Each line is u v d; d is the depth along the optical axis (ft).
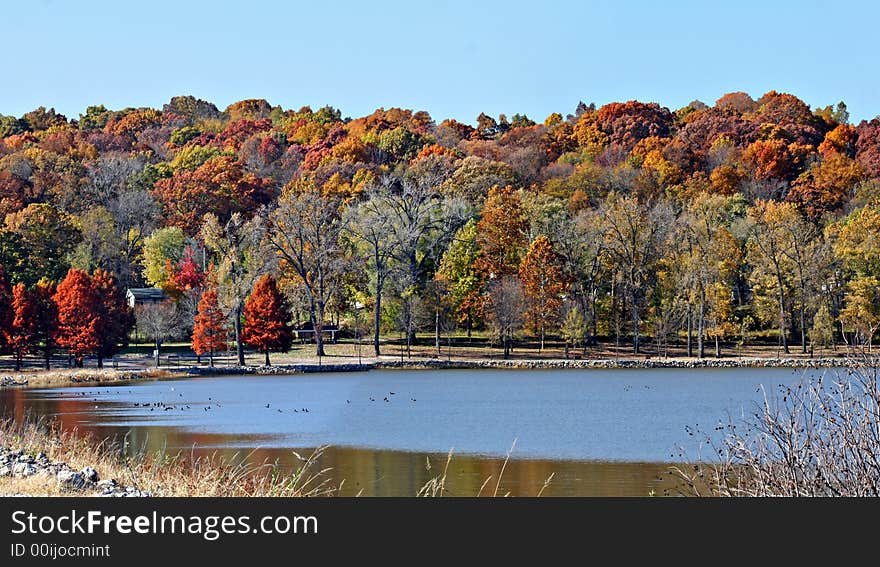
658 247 402.72
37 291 337.72
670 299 394.73
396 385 305.32
